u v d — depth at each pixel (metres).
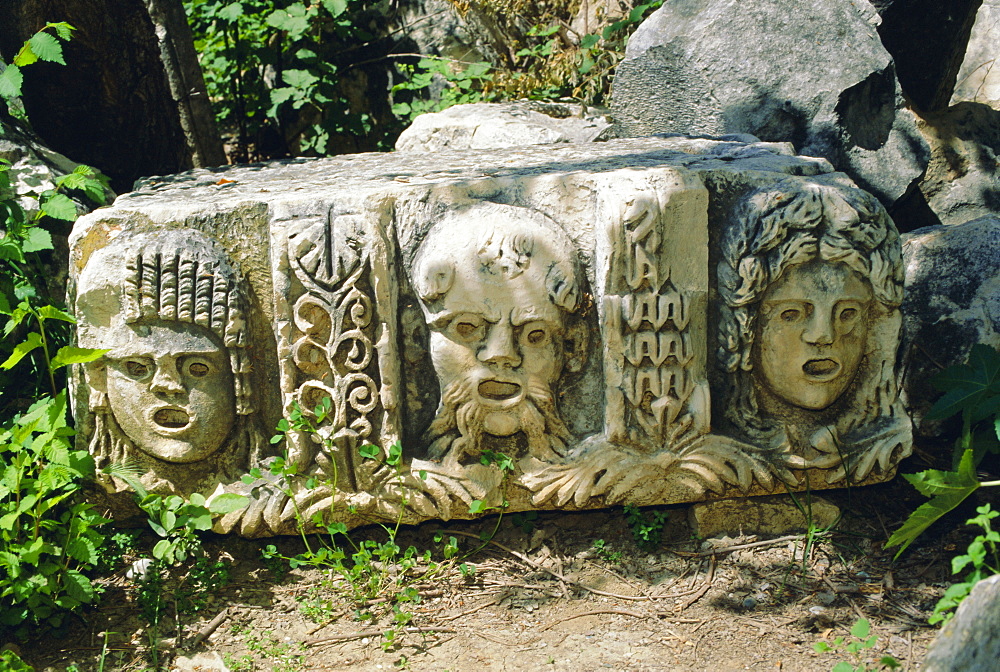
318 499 3.41
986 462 3.84
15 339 3.78
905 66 5.61
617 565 3.46
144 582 3.34
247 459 3.45
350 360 3.33
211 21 6.74
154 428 3.33
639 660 3.01
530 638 3.14
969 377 3.45
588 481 3.41
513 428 3.39
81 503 3.42
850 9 5.22
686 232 3.31
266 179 3.98
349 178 3.83
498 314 3.30
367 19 6.64
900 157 5.18
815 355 3.35
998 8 6.16
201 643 3.17
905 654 2.95
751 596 3.27
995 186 5.52
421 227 3.37
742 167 3.49
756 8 5.25
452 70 6.53
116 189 5.27
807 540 3.46
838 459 3.46
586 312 3.39
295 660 3.08
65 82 4.93
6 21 4.74
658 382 3.36
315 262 3.30
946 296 3.95
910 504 3.66
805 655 2.99
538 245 3.32
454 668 3.02
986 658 2.35
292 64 6.43
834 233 3.29
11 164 4.27
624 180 3.31
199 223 3.38
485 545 3.55
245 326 3.34
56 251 4.06
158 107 5.27
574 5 7.20
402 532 3.62
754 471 3.44
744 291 3.33
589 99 6.29
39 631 3.23
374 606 3.31
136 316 3.27
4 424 3.62
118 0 4.91
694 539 3.53
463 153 4.41
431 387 3.43
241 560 3.52
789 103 5.16
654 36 5.48
